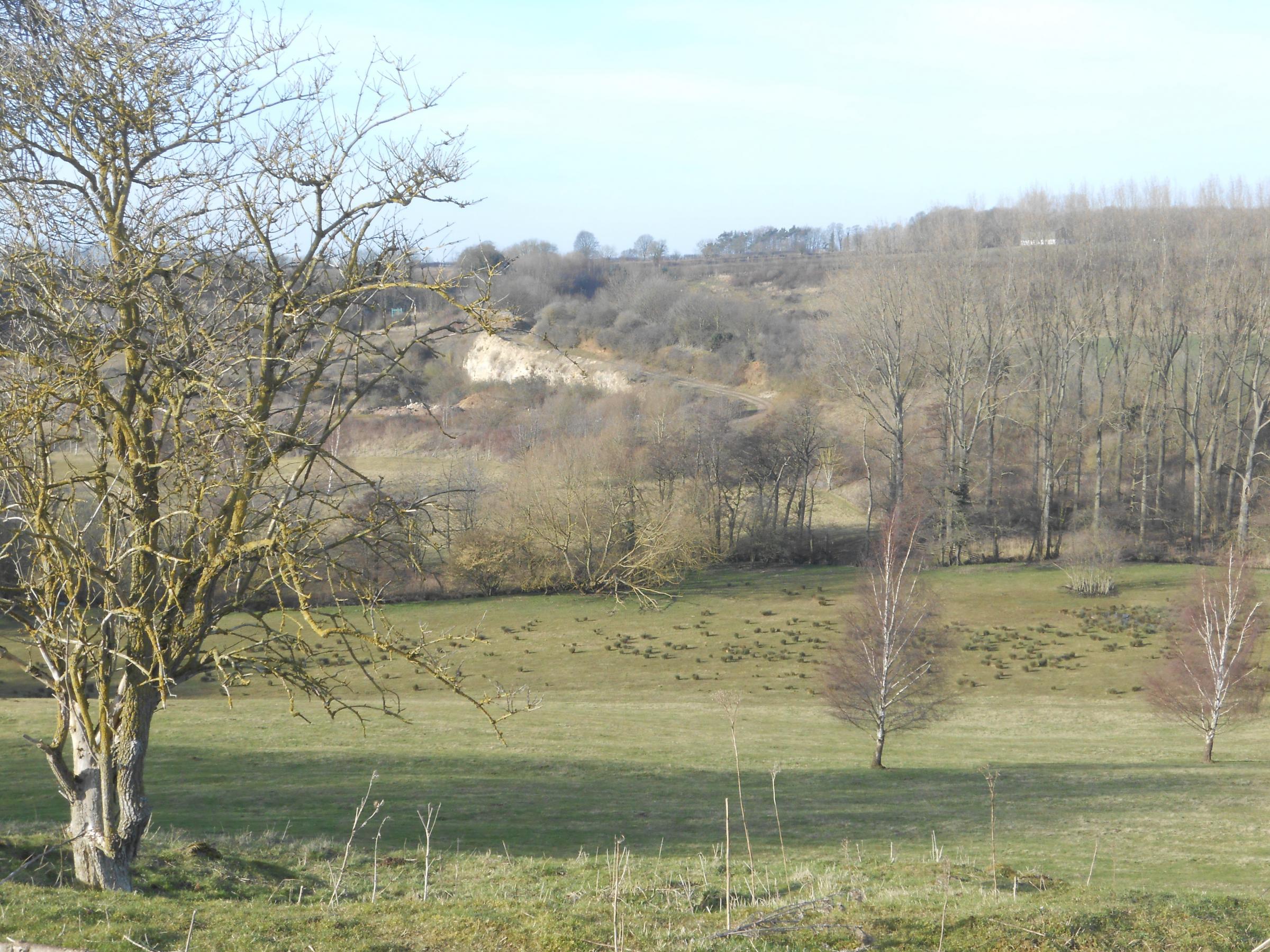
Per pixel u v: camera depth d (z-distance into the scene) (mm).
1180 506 82062
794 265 169250
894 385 82750
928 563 76625
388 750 34281
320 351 9586
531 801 27297
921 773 34250
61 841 13531
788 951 8961
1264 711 45719
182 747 33344
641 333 116375
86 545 9734
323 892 13453
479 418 74625
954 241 87438
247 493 9172
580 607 60719
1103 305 84625
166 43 9469
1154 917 10914
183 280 9695
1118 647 55375
